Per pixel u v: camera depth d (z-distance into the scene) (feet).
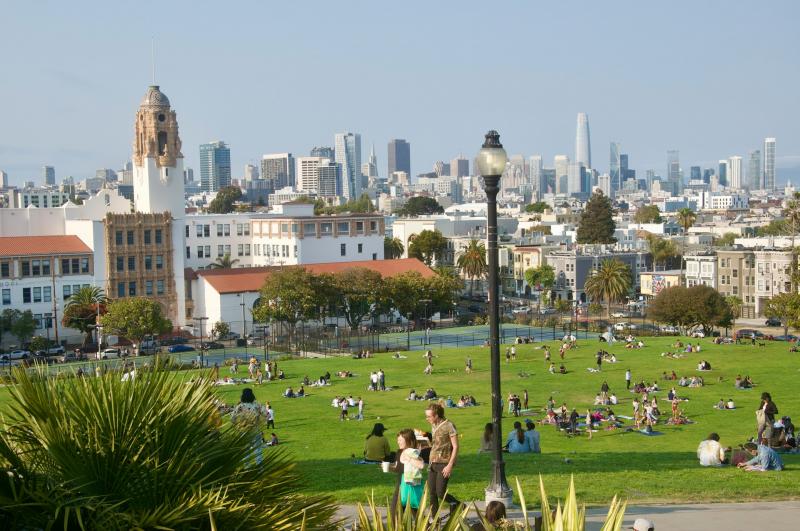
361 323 622.54
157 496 60.44
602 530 51.70
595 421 262.47
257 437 71.26
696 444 228.22
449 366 409.90
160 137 627.87
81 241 583.17
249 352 501.56
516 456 151.74
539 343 481.05
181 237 607.37
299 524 61.11
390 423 274.77
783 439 169.99
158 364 68.33
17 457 59.52
